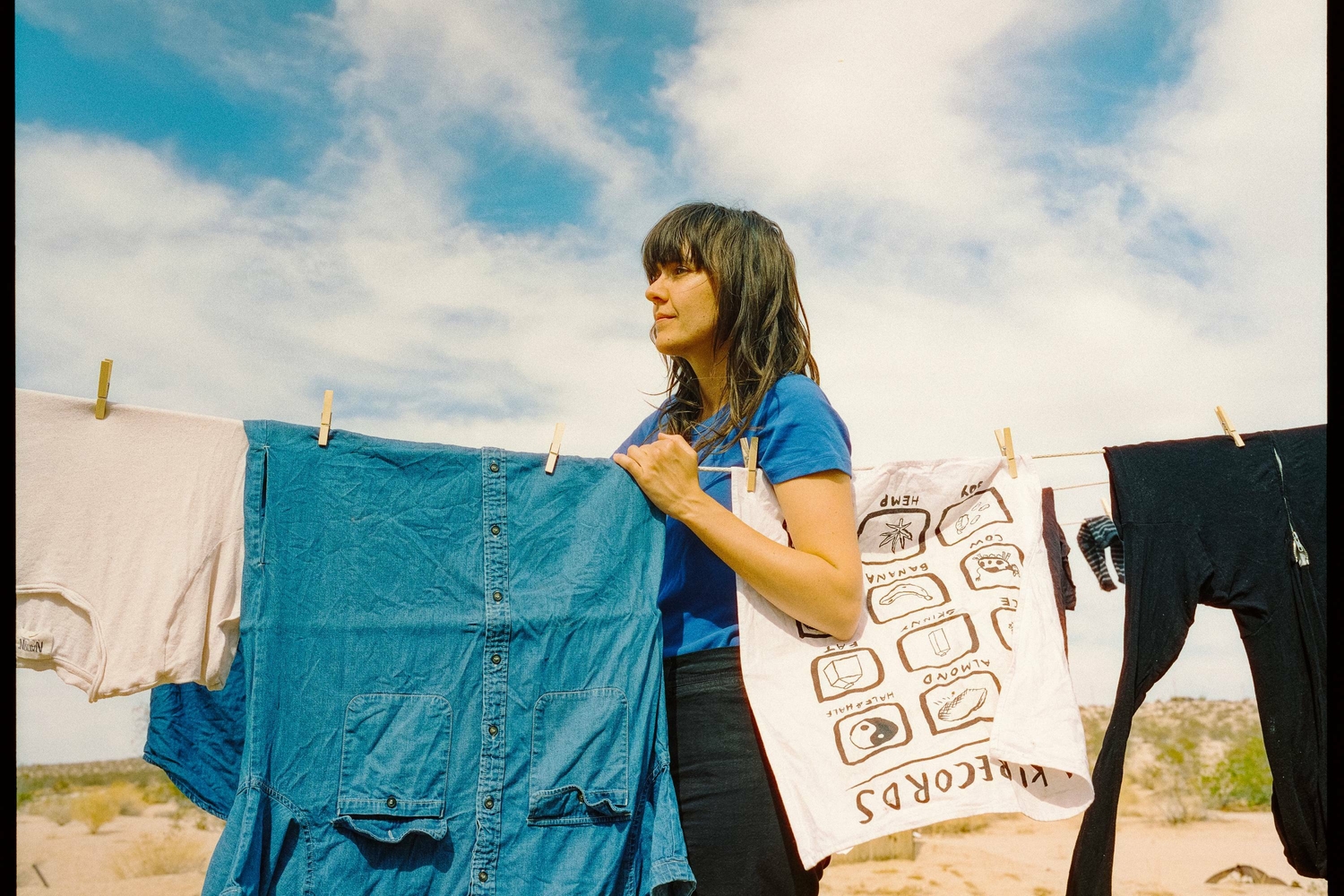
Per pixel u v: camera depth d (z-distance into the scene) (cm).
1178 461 296
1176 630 282
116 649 206
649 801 231
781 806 238
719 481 257
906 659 259
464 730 225
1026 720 247
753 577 236
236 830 199
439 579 233
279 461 227
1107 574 305
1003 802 244
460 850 217
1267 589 288
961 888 1116
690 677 245
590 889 219
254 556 218
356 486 233
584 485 249
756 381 260
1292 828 279
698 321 265
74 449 211
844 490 248
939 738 250
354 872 210
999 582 273
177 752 242
